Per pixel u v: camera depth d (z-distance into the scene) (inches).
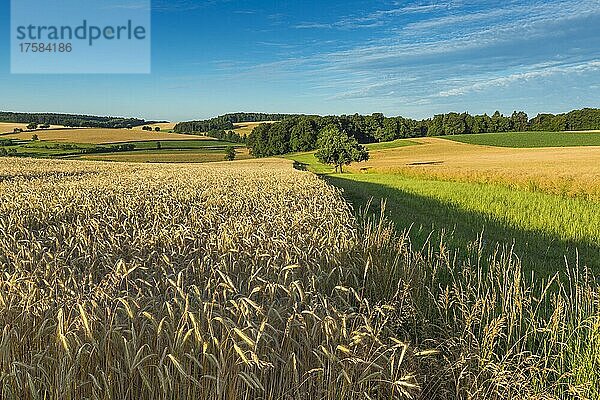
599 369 183.5
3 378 122.4
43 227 374.0
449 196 943.7
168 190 696.4
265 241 280.8
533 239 506.0
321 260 252.7
